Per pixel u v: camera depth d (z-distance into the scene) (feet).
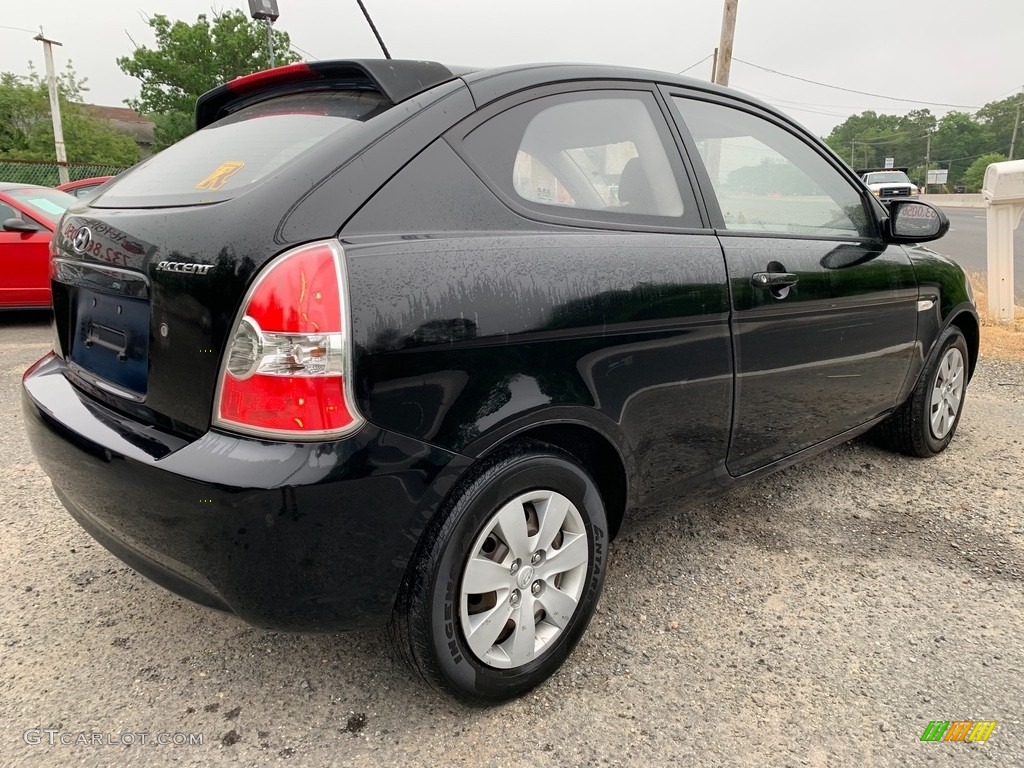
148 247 5.55
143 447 5.40
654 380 6.89
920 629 7.58
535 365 5.92
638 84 7.67
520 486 6.02
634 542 9.43
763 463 8.70
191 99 114.42
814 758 5.86
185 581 5.46
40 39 76.18
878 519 10.07
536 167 6.48
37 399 6.72
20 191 24.09
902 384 10.86
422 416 5.30
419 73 6.26
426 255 5.40
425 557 5.60
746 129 8.69
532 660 6.44
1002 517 10.10
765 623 7.68
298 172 5.32
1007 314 22.93
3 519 9.72
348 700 6.49
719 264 7.43
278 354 4.90
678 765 5.78
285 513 4.90
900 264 10.19
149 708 6.35
